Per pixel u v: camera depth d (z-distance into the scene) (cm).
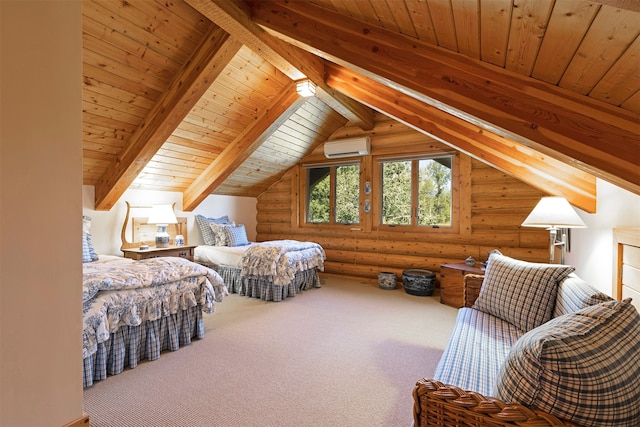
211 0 217
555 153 148
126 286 222
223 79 339
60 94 86
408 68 172
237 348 266
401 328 314
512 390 95
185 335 271
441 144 461
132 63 272
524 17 103
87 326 199
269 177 593
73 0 90
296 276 447
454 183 452
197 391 202
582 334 95
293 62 305
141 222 438
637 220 178
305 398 195
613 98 123
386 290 468
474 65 154
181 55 288
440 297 412
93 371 212
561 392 85
